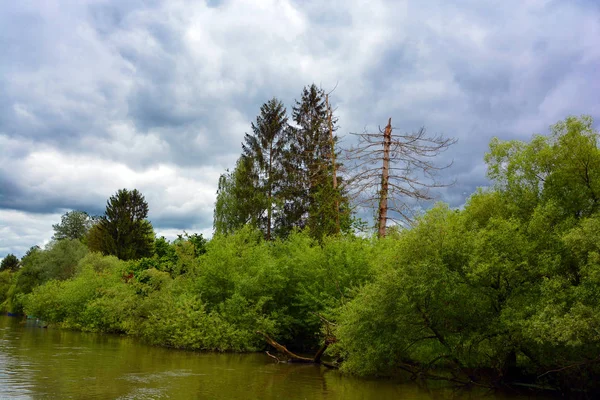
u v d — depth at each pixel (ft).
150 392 41.57
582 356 43.86
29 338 90.07
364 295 52.03
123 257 198.59
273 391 44.68
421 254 49.90
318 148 131.03
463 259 48.42
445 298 47.65
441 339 51.26
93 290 118.93
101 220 212.02
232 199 136.98
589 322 35.91
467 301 48.03
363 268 73.92
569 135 48.03
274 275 81.46
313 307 76.07
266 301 82.17
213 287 83.15
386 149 88.69
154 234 222.28
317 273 77.51
